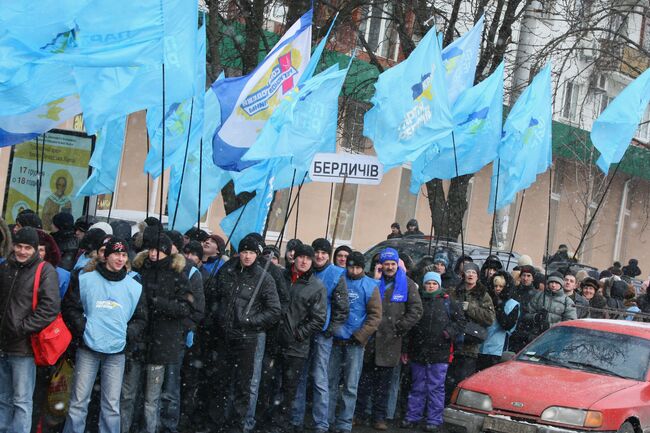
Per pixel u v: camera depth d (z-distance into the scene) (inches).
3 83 456.4
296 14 874.1
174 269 503.8
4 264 455.2
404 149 649.6
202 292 520.1
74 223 583.5
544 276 757.9
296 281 573.0
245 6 844.6
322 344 583.2
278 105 564.4
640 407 561.0
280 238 624.4
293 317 564.4
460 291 675.4
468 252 876.0
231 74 1039.6
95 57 457.7
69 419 473.7
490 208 777.6
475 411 574.2
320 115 597.6
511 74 1079.0
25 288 451.5
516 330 717.9
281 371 576.7
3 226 473.1
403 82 647.1
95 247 502.6
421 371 646.5
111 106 475.5
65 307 474.6
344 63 1083.3
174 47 490.3
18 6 455.5
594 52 1238.9
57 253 494.6
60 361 489.7
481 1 1002.7
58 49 459.8
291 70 571.8
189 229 613.9
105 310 471.2
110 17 462.0
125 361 496.4
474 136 727.7
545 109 763.4
